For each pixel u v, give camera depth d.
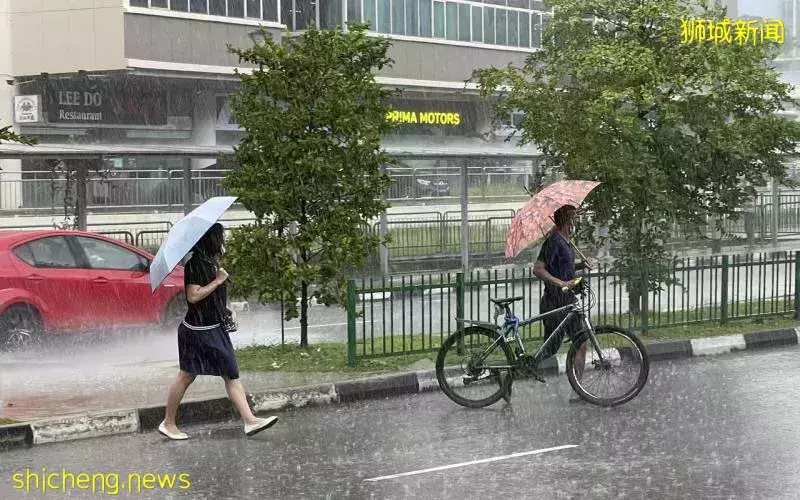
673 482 7.48
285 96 12.86
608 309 17.33
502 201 35.72
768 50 15.98
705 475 7.66
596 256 19.95
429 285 12.77
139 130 37.78
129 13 33.56
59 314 13.43
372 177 13.08
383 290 12.51
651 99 14.69
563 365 12.50
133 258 14.42
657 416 9.84
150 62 34.00
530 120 15.80
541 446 8.73
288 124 12.65
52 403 10.17
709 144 15.24
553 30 16.47
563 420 9.80
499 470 7.95
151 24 34.06
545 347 10.61
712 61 15.19
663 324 14.59
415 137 42.62
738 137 15.17
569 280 10.75
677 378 11.85
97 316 13.80
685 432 9.10
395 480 7.71
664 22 15.50
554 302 10.72
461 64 41.78
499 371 10.52
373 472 7.96
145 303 14.34
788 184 16.23
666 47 15.73
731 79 15.06
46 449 9.01
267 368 12.03
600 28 16.42
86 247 13.96
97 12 33.94
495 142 46.03
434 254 27.77
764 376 11.88
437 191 33.75
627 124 14.63
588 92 15.90
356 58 13.42
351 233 12.84
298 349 13.29
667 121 14.95
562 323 10.54
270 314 19.42
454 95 42.62
